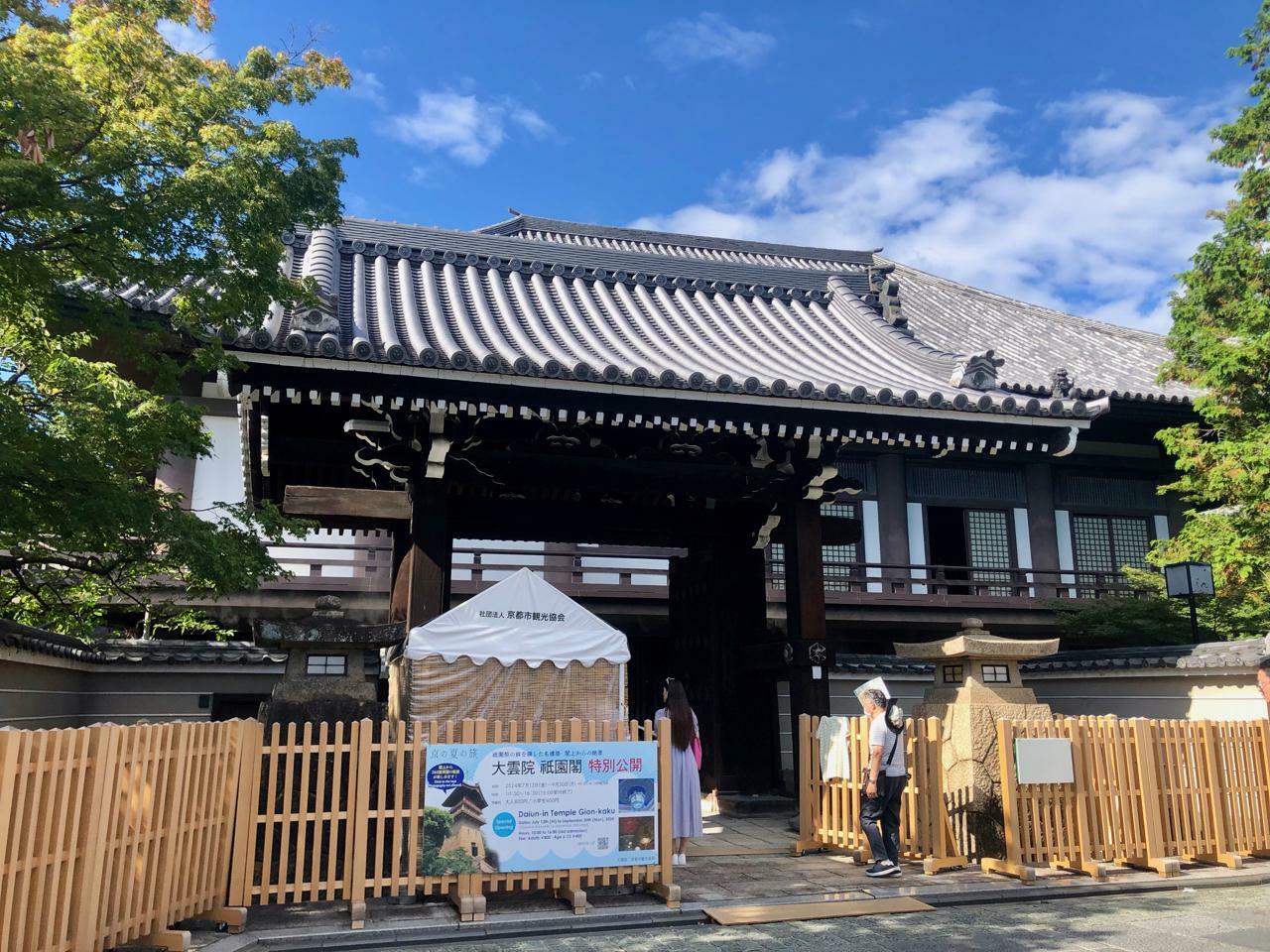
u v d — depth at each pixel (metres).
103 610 11.01
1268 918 5.85
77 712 10.92
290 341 7.43
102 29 6.00
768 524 10.75
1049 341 21.41
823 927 5.63
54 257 6.23
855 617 15.59
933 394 9.19
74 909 4.21
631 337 11.20
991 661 7.83
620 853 6.01
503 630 6.81
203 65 6.54
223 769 5.55
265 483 10.33
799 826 8.95
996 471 18.06
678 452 10.43
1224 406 11.68
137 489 7.03
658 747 6.30
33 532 6.48
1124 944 5.23
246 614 12.71
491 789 5.79
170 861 4.93
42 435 5.97
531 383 8.16
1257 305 11.20
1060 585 16.56
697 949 5.15
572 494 11.54
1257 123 11.39
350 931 5.29
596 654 7.03
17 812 3.80
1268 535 11.27
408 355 7.77
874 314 13.19
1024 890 6.48
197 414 7.13
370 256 11.88
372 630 6.68
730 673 11.08
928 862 7.01
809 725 8.31
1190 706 10.35
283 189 6.48
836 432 9.29
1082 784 7.11
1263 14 11.44
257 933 5.26
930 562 17.31
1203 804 7.50
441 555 8.62
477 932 5.40
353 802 5.61
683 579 12.31
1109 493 18.45
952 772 7.50
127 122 6.12
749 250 25.89
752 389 8.66
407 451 8.86
